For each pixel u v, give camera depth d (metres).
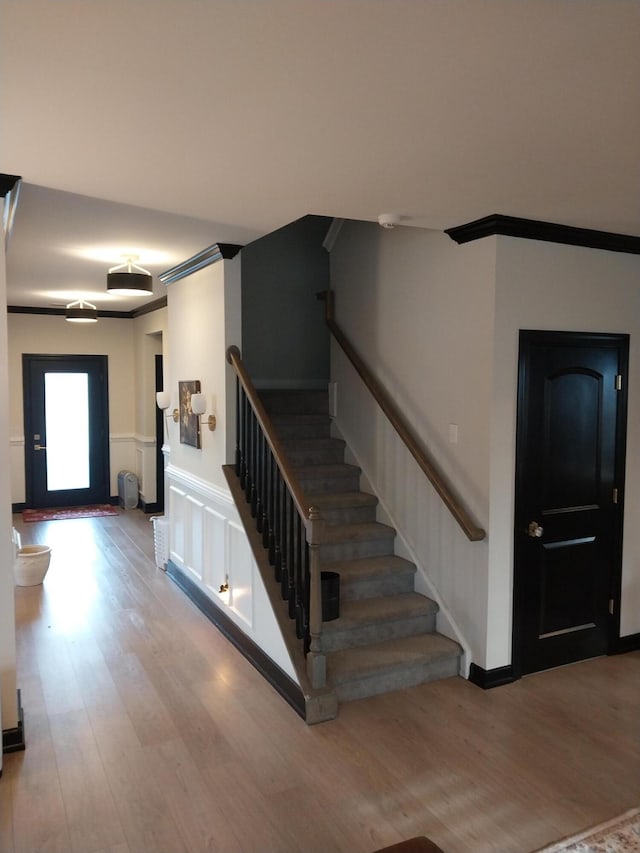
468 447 3.59
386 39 1.60
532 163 2.50
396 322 4.21
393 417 4.09
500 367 3.42
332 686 3.26
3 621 2.85
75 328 8.12
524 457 3.54
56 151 2.41
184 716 3.23
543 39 1.59
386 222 3.29
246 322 5.43
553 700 3.40
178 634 4.29
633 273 3.86
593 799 2.58
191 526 4.98
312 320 5.70
